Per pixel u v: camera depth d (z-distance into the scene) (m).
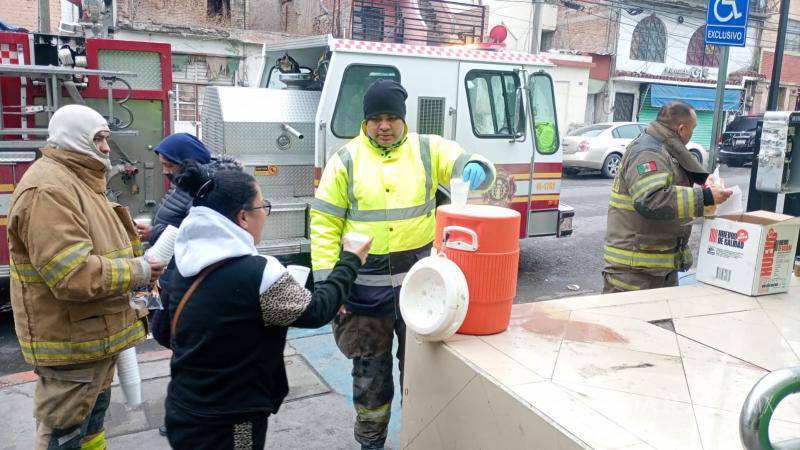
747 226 2.73
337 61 5.56
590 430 1.51
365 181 2.79
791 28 27.00
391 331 2.97
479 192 2.96
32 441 3.36
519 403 1.66
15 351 4.73
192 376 1.92
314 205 2.85
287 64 6.41
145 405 3.73
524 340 2.12
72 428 2.62
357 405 2.99
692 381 1.83
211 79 16.64
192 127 16.09
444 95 6.15
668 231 3.41
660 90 24.31
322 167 5.61
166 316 2.27
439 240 2.17
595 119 24.06
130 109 5.19
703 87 24.84
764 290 2.74
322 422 3.58
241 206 1.91
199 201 1.93
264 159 5.67
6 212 4.69
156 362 4.37
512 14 22.70
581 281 7.13
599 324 2.33
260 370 1.94
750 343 2.17
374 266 2.84
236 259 1.88
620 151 15.95
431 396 2.12
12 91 4.67
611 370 1.89
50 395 2.58
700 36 24.91
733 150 17.64
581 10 22.11
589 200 12.57
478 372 1.85
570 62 20.88
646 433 1.50
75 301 2.50
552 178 6.98
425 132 6.11
